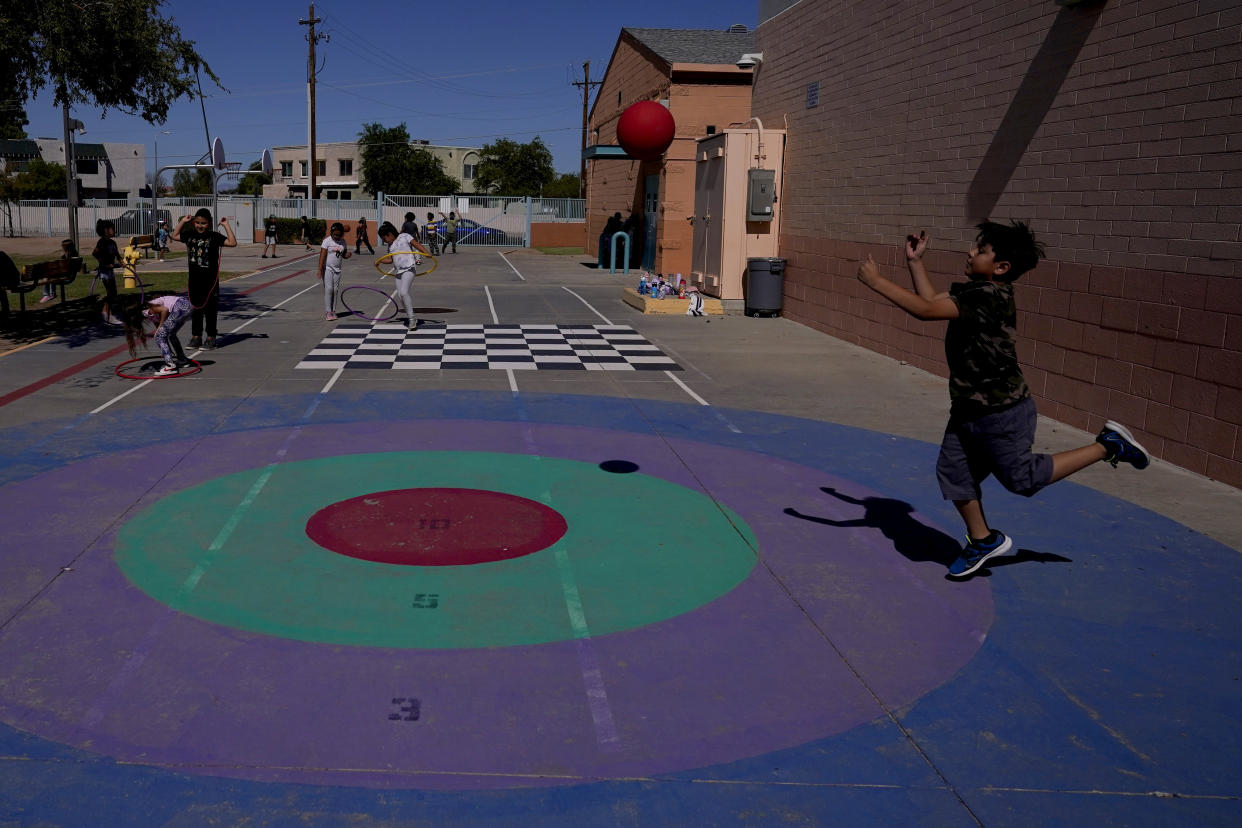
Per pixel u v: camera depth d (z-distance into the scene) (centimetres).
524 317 1661
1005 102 1012
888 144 1294
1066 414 920
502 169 7350
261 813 304
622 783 325
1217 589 514
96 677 388
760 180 1708
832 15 1487
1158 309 793
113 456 722
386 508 614
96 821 298
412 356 1215
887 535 592
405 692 382
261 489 648
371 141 7094
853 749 351
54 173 6331
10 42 1184
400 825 300
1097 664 423
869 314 1358
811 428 878
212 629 434
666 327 1562
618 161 3250
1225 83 719
